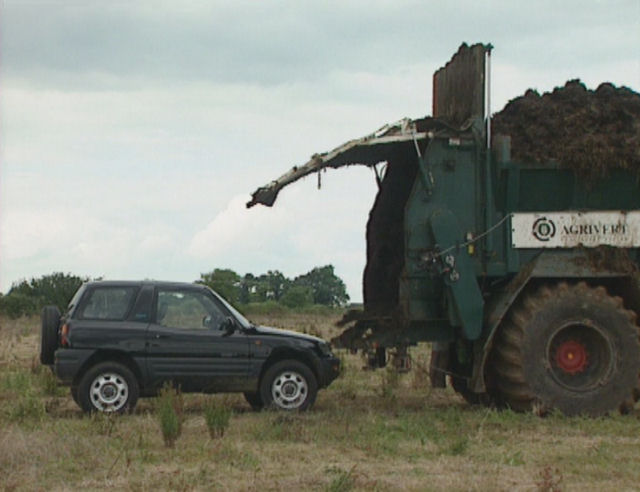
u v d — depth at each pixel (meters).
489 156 14.88
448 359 16.19
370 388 18.08
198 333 14.56
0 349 27.55
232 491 9.20
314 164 14.31
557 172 14.89
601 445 11.74
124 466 10.24
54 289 49.88
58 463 10.35
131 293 14.55
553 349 14.73
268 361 14.91
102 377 14.12
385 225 16.72
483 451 11.37
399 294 15.03
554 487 9.12
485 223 14.90
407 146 15.41
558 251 14.89
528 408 14.50
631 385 14.55
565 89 15.87
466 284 14.70
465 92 15.39
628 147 14.79
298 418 13.40
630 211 15.02
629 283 15.05
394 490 9.18
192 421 13.60
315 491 9.24
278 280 62.97
